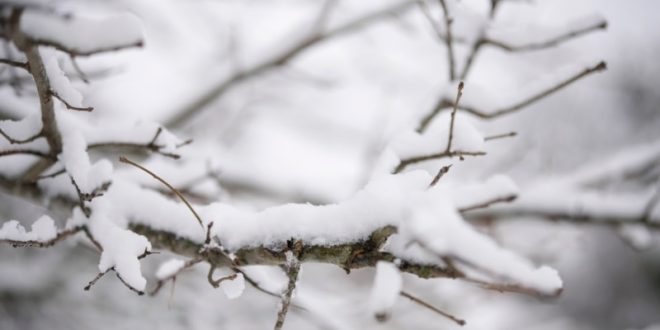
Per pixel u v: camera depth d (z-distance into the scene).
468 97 1.46
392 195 1.23
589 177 2.21
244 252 1.28
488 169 3.20
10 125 1.36
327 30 2.71
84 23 1.19
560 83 1.42
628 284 6.08
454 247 1.13
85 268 3.06
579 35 1.49
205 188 1.60
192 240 1.32
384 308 1.13
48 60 1.27
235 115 3.34
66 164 1.33
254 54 2.70
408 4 2.77
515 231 2.76
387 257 1.22
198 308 2.93
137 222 1.33
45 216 1.29
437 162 1.37
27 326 2.91
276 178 2.63
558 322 5.07
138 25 1.19
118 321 2.93
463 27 1.53
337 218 1.25
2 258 2.98
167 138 1.38
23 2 1.17
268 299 3.02
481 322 3.13
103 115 2.15
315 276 3.00
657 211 1.95
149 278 2.91
